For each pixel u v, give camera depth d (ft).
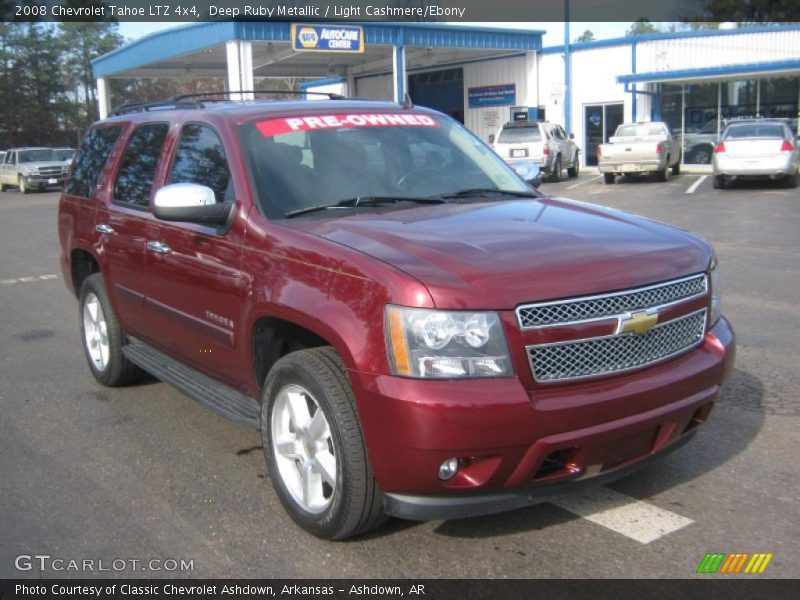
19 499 13.67
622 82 95.14
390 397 10.15
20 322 27.86
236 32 81.82
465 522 12.34
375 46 93.35
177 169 15.76
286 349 13.50
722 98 93.71
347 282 10.96
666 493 13.14
